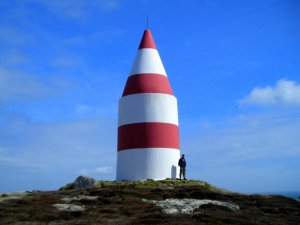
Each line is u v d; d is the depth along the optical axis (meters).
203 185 36.06
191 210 23.80
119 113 41.25
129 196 28.81
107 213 22.98
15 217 21.62
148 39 43.19
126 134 39.59
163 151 38.66
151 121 39.03
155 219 20.36
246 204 27.81
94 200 27.00
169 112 40.06
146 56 41.97
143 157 38.34
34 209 23.84
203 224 19.30
